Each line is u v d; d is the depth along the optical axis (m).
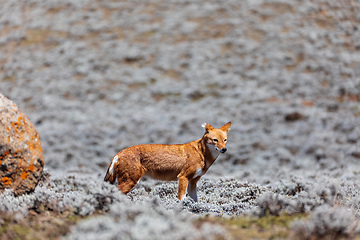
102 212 22.41
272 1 129.00
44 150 76.62
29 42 120.50
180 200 27.67
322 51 116.31
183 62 110.81
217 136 29.81
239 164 71.81
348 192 35.25
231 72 107.31
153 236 15.61
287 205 23.19
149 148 28.86
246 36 117.62
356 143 79.81
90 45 117.31
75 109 96.25
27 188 28.08
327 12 130.88
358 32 129.62
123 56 113.19
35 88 104.56
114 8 129.00
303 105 96.06
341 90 105.44
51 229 19.47
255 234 17.98
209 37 118.12
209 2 129.12
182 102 98.25
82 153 75.81
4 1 143.25
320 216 18.33
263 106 94.19
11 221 20.34
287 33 118.75
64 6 131.25
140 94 101.38
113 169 28.66
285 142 78.44
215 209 26.72
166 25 122.06
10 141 27.80
